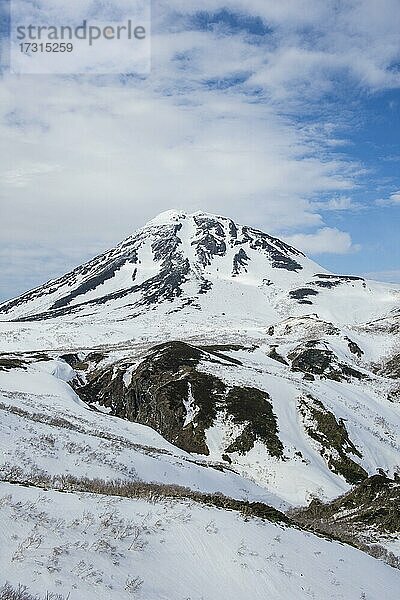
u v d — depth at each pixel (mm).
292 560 10969
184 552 10273
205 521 11641
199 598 9023
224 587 9547
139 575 9039
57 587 7836
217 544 10750
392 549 17312
